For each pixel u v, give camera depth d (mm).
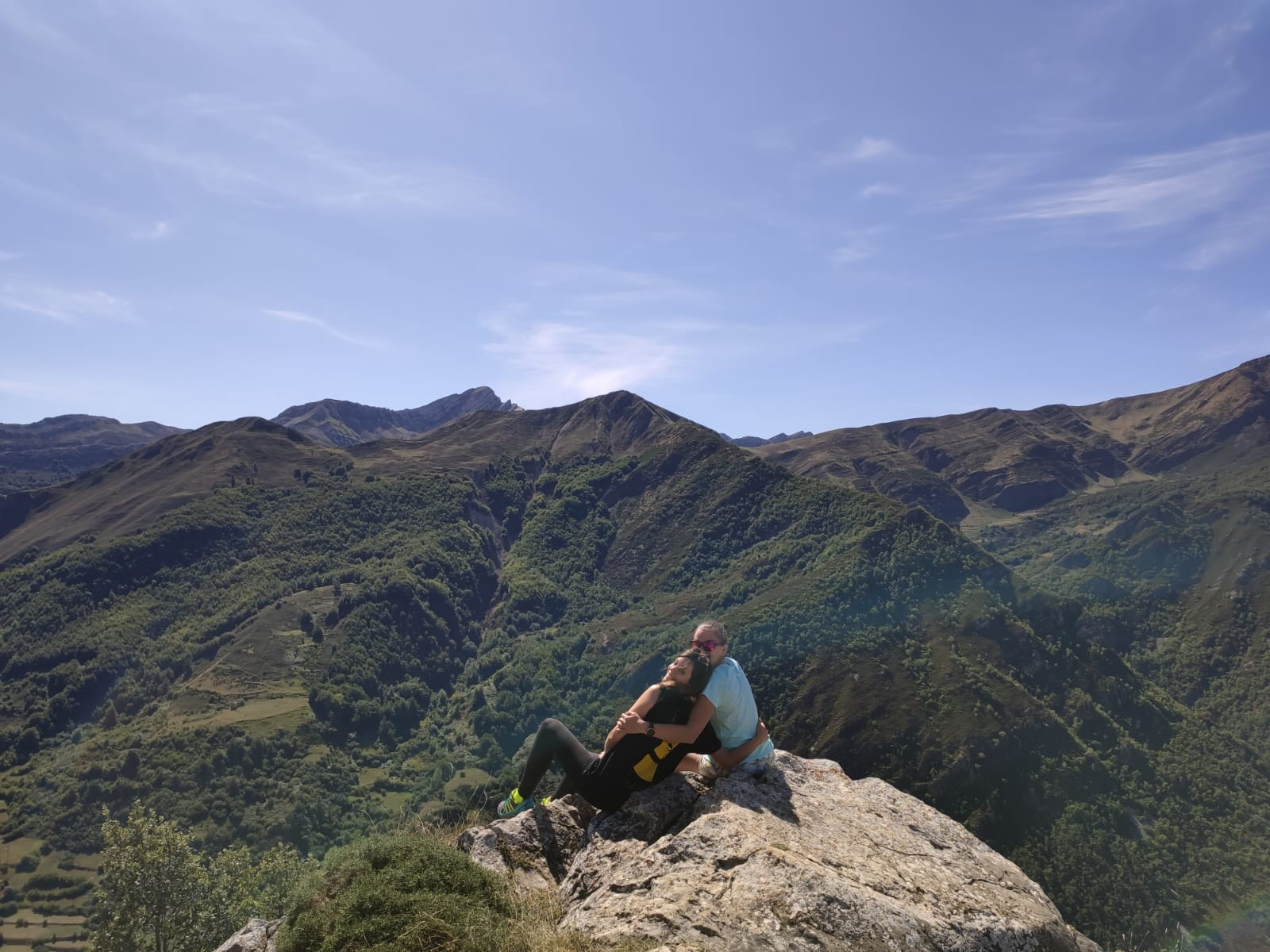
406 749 156500
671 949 4660
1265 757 126750
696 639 7195
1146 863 91375
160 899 31219
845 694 122250
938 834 6867
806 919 4902
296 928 5688
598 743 137500
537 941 5094
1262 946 78438
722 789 6754
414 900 5430
